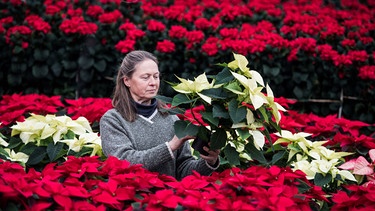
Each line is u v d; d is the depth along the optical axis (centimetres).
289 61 805
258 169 405
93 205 354
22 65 845
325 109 823
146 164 430
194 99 399
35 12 928
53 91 861
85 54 844
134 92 455
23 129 517
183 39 825
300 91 807
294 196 380
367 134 726
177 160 466
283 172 407
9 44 844
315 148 479
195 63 816
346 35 916
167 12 908
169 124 465
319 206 412
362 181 477
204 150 427
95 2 958
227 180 377
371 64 834
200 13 916
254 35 827
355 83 821
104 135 452
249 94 399
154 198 354
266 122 416
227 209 346
